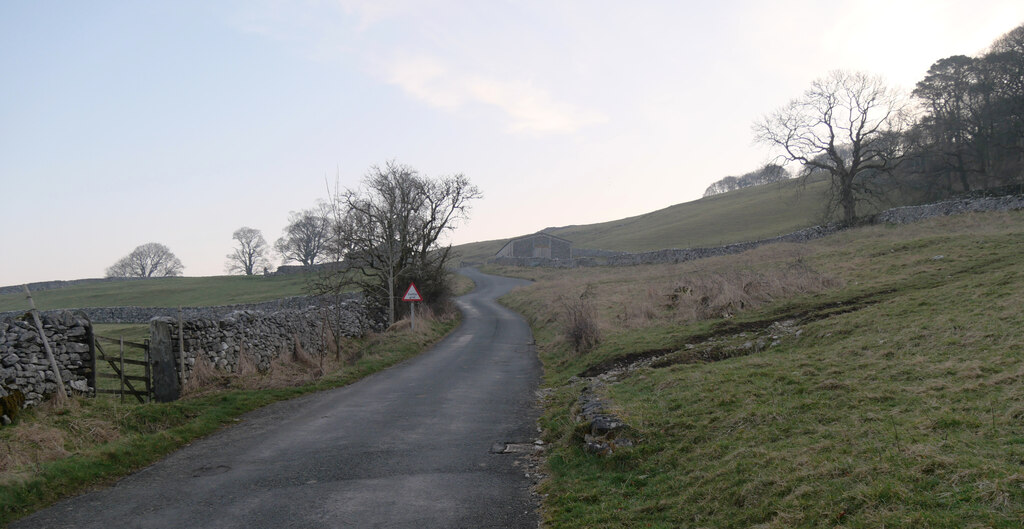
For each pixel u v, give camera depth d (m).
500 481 7.95
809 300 18.23
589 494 6.87
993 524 3.97
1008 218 31.72
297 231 93.06
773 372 10.20
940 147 55.50
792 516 4.88
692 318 19.16
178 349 14.25
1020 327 9.63
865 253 27.44
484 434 10.55
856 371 9.28
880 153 46.91
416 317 31.50
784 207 89.12
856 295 17.72
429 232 37.59
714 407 8.76
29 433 9.05
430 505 7.03
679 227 95.81
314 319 23.39
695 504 5.91
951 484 4.67
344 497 7.33
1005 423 5.92
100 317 49.16
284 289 66.19
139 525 6.51
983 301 12.22
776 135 49.47
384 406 13.15
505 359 21.08
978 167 56.06
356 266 33.41
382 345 23.70
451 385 15.83
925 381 8.02
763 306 18.75
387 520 6.55
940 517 4.20
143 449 9.41
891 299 15.18
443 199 38.06
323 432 10.83
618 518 6.05
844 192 47.75
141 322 47.00
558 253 92.62
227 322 16.62
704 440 7.70
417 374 17.95
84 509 7.07
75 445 9.27
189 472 8.56
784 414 7.73
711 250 51.62
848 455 5.81
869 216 43.94
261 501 7.22
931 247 24.88
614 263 63.53
